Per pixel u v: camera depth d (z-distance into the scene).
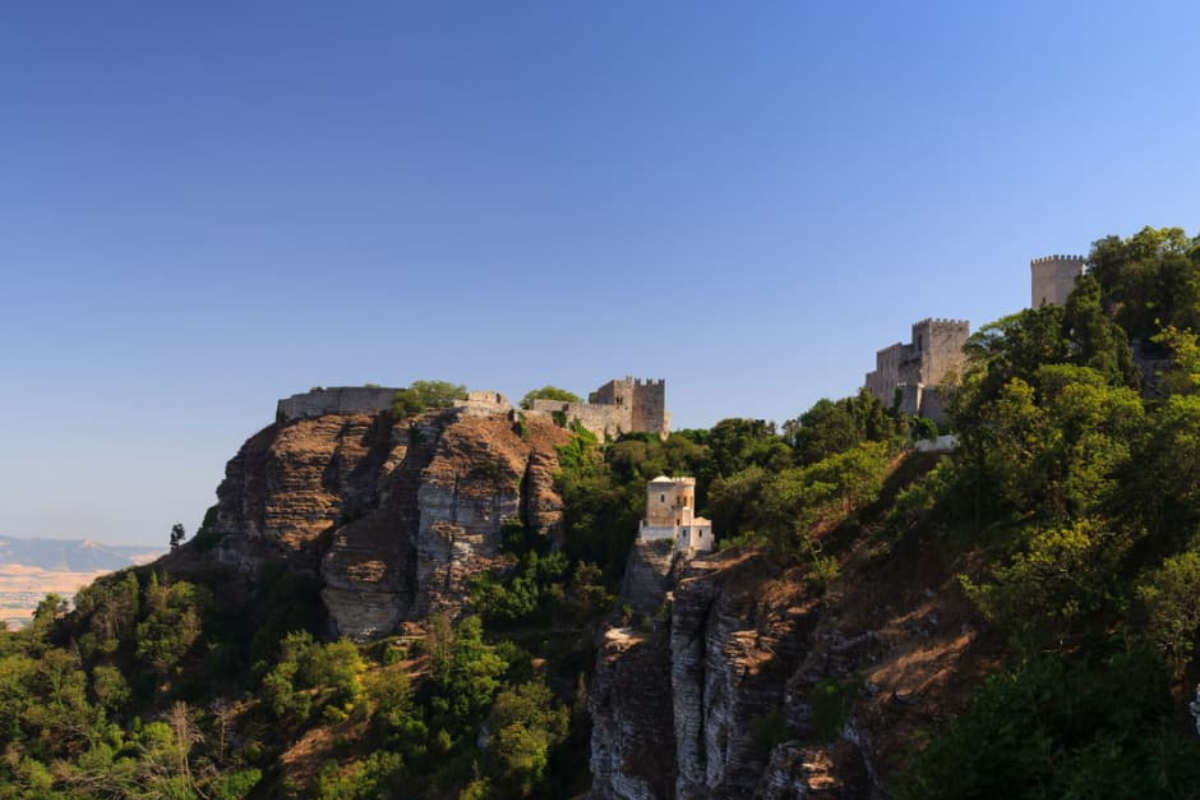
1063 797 34.88
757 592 79.88
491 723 107.44
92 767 117.81
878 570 72.31
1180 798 33.22
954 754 38.81
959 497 70.88
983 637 54.88
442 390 173.50
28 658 146.88
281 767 116.19
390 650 134.38
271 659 137.50
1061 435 61.47
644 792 84.94
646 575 120.00
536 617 139.62
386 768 109.12
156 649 141.50
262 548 161.12
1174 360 77.94
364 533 151.12
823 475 85.69
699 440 179.75
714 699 77.25
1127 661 40.53
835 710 60.66
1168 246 106.50
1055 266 133.38
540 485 155.62
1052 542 50.75
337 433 168.62
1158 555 49.97
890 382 156.12
